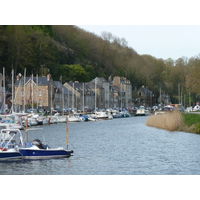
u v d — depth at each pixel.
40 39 168.00
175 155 45.66
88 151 49.75
